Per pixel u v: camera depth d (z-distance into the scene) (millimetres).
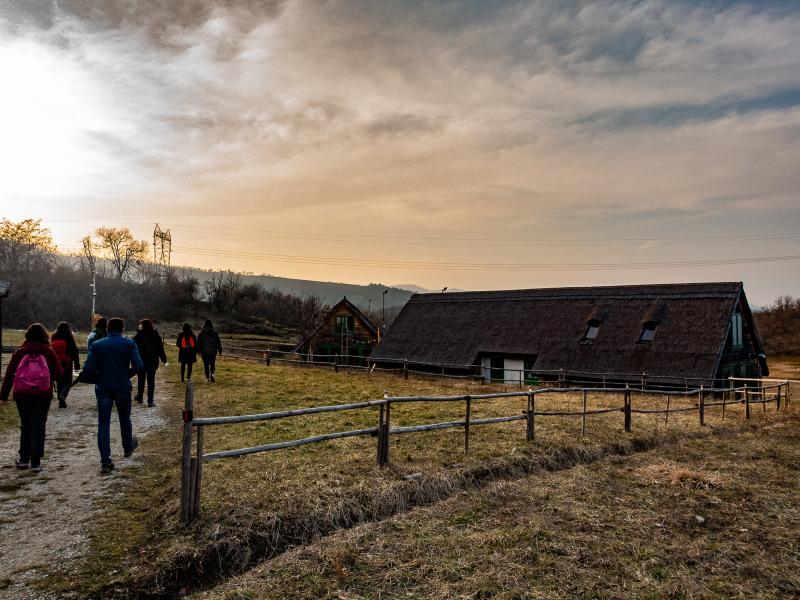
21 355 7668
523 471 9102
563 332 29453
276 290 89375
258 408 13109
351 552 5824
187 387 5957
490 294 36219
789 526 7273
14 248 59594
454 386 22766
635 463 10172
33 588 4707
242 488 6980
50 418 11250
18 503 6469
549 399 17906
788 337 70438
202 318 70125
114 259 82125
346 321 38469
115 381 7895
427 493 7641
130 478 7516
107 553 5359
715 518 7465
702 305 26781
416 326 35500
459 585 5266
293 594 4996
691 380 23281
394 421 12016
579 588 5340
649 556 6137
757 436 13664
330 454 8906
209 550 5496
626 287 30922
